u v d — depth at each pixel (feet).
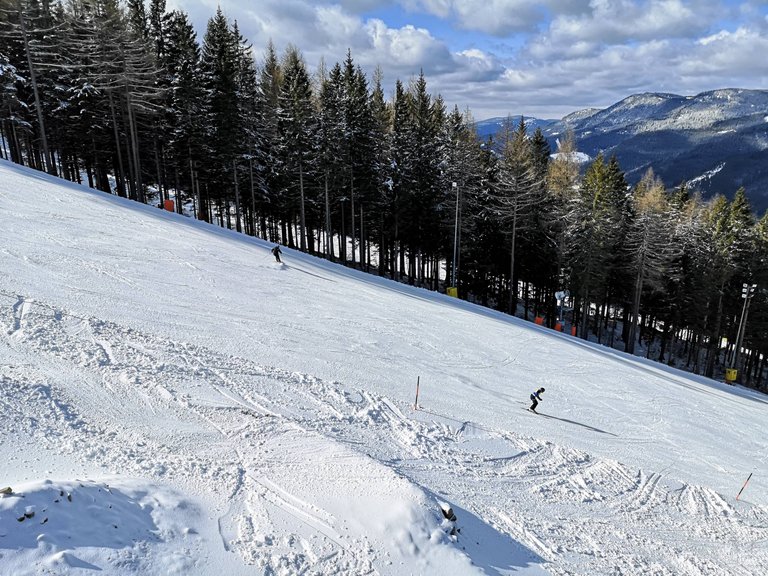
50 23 124.77
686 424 50.60
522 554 22.43
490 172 139.44
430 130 133.80
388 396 39.19
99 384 28.45
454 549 19.76
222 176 124.47
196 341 40.09
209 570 16.06
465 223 132.67
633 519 29.63
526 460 34.32
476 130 157.89
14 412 22.75
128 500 17.88
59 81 121.19
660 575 24.45
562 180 131.95
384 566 18.12
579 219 122.01
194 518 18.39
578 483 32.68
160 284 53.26
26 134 134.00
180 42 122.52
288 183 133.18
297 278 72.79
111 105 114.73
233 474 22.39
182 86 112.98
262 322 49.85
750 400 72.74
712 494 35.47
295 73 126.72
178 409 28.02
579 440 40.22
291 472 23.38
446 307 81.35
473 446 34.47
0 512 14.29
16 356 29.17
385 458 28.91
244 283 62.49
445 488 27.14
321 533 19.17
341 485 22.59
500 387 49.26
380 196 133.08
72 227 65.72
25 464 19.21
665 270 127.75
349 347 49.19
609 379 60.44
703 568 26.08
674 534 29.04
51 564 13.66
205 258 68.49
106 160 131.54
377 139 132.16
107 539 15.52
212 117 114.62
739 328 130.11
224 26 130.82
